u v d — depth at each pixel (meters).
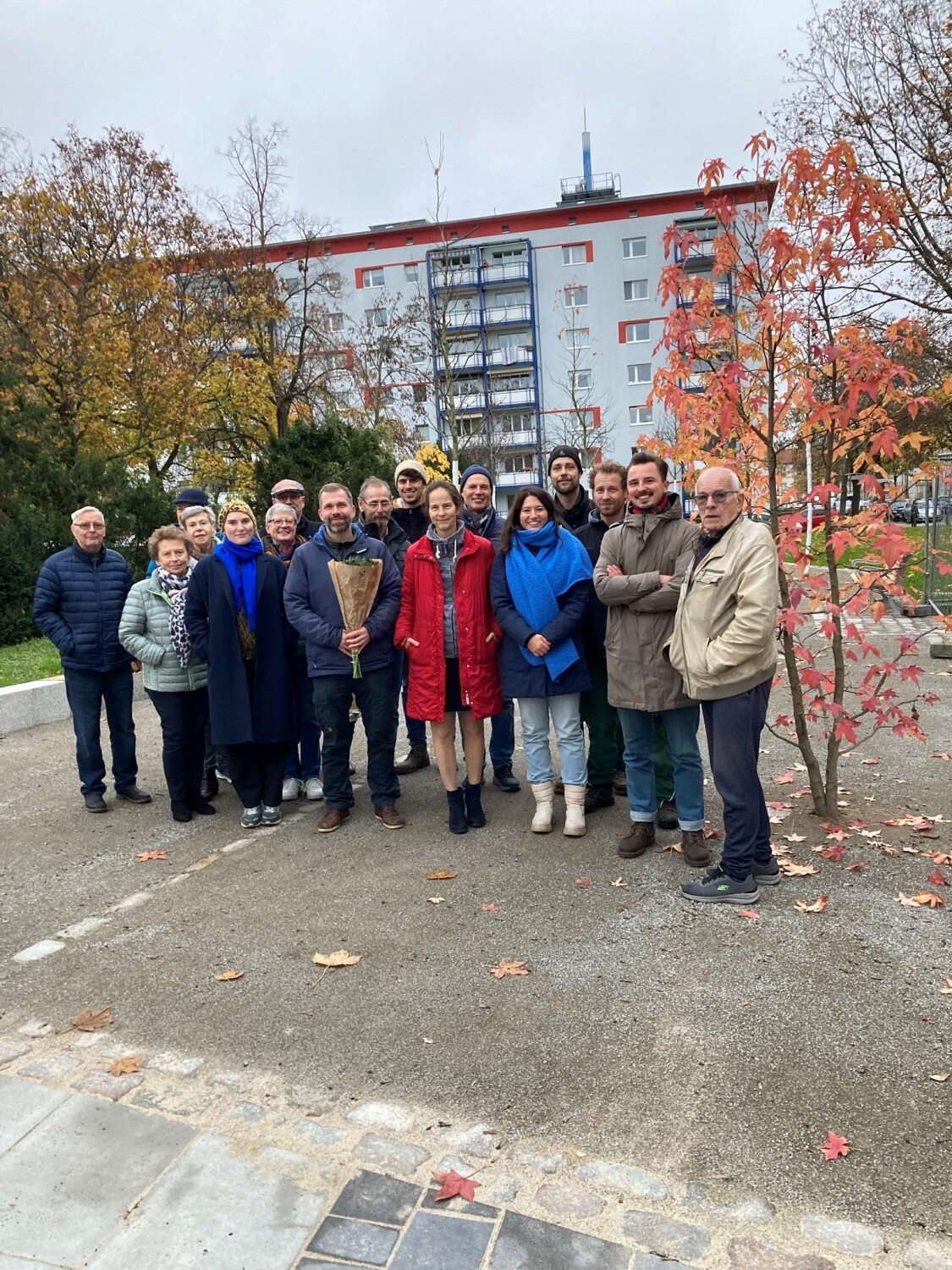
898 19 13.45
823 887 3.75
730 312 4.05
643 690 3.96
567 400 46.97
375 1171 2.17
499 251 46.78
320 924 3.65
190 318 23.08
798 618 3.90
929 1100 2.36
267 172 23.61
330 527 4.81
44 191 20.05
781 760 5.77
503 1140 2.27
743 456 4.38
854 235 3.81
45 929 3.73
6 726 7.74
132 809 5.51
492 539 5.58
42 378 19.20
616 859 4.21
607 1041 2.70
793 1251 1.88
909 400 4.00
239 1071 2.62
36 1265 1.90
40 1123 2.39
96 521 5.36
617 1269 1.85
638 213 45.44
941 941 3.24
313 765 5.68
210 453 25.14
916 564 4.14
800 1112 2.33
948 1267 1.83
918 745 5.94
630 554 4.07
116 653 5.48
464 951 3.34
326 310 27.45
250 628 4.84
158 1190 2.12
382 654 4.81
